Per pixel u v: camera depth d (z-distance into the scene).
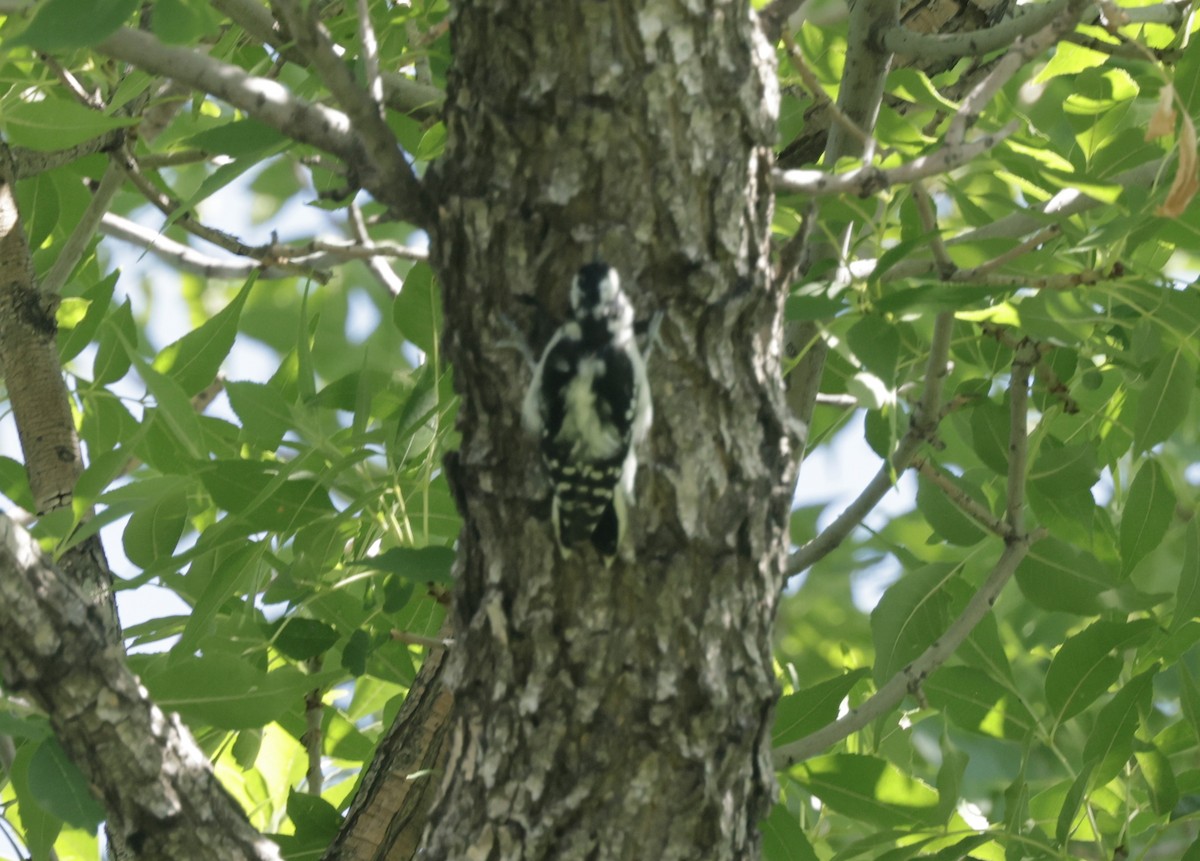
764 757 7.59
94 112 7.83
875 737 10.77
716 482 7.12
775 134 7.08
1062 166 8.28
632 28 6.63
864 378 7.41
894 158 8.80
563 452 6.89
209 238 10.60
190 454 9.91
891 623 10.59
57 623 7.30
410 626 11.32
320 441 9.88
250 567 9.94
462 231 7.07
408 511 10.35
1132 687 10.06
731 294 7.00
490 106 6.85
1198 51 9.10
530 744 7.29
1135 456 9.80
